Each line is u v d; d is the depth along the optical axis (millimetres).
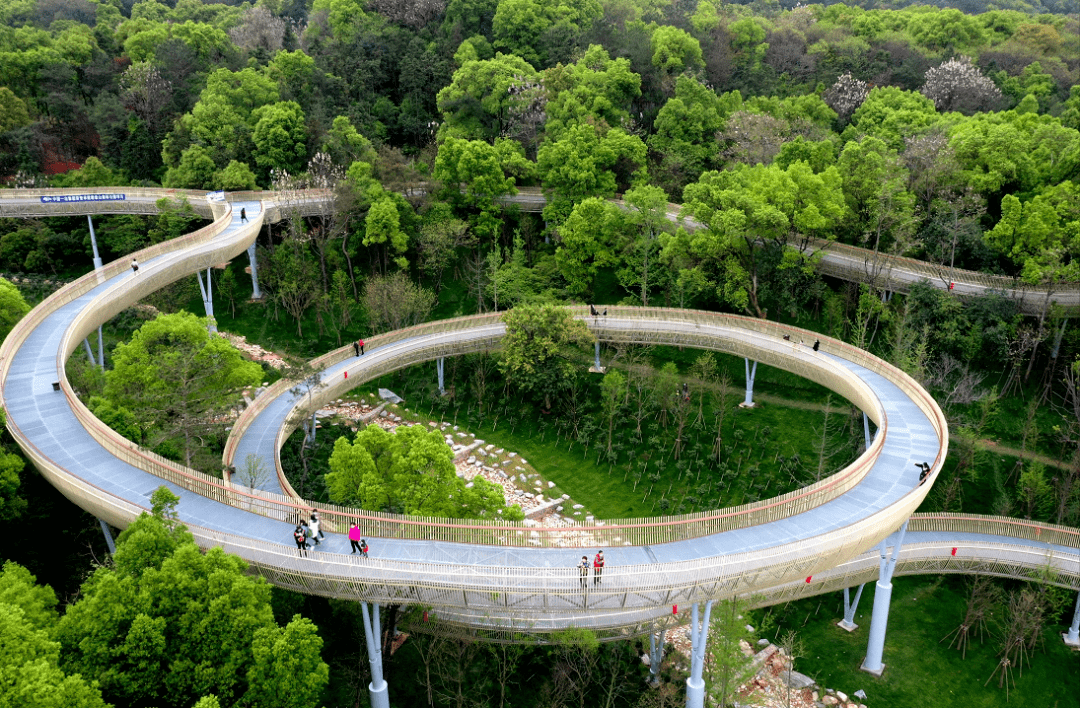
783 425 74938
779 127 97938
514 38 125125
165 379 52938
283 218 92562
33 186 94875
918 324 75500
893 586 60938
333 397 67062
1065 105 110812
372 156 96562
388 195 91750
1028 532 58188
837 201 76312
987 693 53125
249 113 103750
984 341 74938
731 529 46062
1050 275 70750
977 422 71000
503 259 96250
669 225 84438
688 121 102000
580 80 105250
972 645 56250
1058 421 72125
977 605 57062
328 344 85875
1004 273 80125
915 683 53562
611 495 69312
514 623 46281
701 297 87625
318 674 35031
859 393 60812
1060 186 76062
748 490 68625
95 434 50344
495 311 83125
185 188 95250
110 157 103938
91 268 94500
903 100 106938
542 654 51031
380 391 81750
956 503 66750
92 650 33094
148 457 47500
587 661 49875
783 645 53719
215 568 35969
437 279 93562
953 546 56719
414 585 40062
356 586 40094
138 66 106750
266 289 91812
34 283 90312
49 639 33062
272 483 54469
